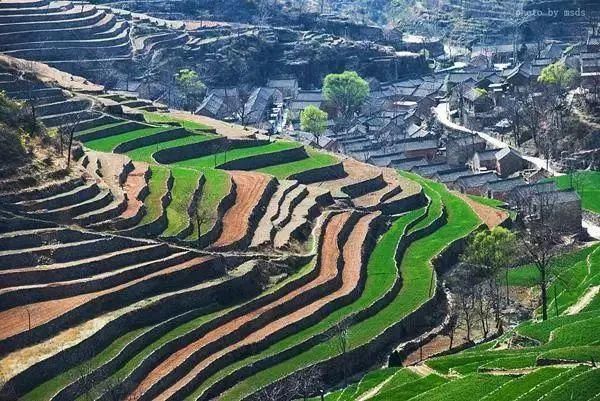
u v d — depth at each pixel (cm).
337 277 19262
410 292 19475
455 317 19150
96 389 14662
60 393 14362
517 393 13612
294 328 17450
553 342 15975
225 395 15500
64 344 15300
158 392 15175
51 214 18125
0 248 17062
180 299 17288
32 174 18962
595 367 13912
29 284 16538
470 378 14600
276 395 15525
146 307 16775
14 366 14600
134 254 17812
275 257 19425
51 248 17275
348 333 17525
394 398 14675
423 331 18538
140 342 16088
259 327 17375
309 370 16288
